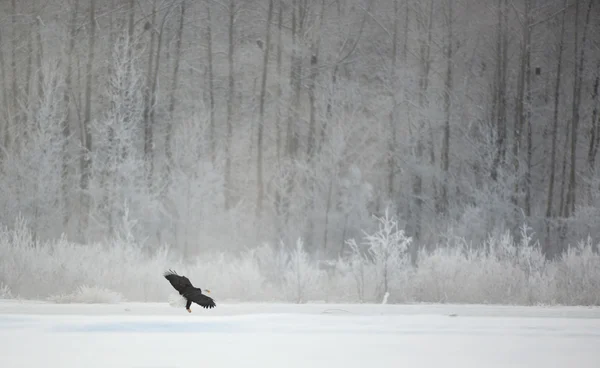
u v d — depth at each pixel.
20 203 68.12
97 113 87.75
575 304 41.22
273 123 91.38
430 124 89.62
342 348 20.20
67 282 40.59
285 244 75.00
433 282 44.28
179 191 71.31
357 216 74.88
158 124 88.38
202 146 75.81
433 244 78.75
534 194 90.94
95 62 89.50
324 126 87.38
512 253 49.41
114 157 71.75
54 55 87.75
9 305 32.53
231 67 90.81
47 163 70.56
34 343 20.42
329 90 87.00
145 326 25.02
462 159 88.94
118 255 46.66
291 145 88.81
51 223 69.88
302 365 17.20
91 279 41.41
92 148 83.81
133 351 18.98
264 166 88.88
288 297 43.16
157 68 87.81
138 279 42.75
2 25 87.75
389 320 28.42
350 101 86.44
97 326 24.86
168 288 41.94
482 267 45.84
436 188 86.19
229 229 72.12
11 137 82.12
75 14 89.88
